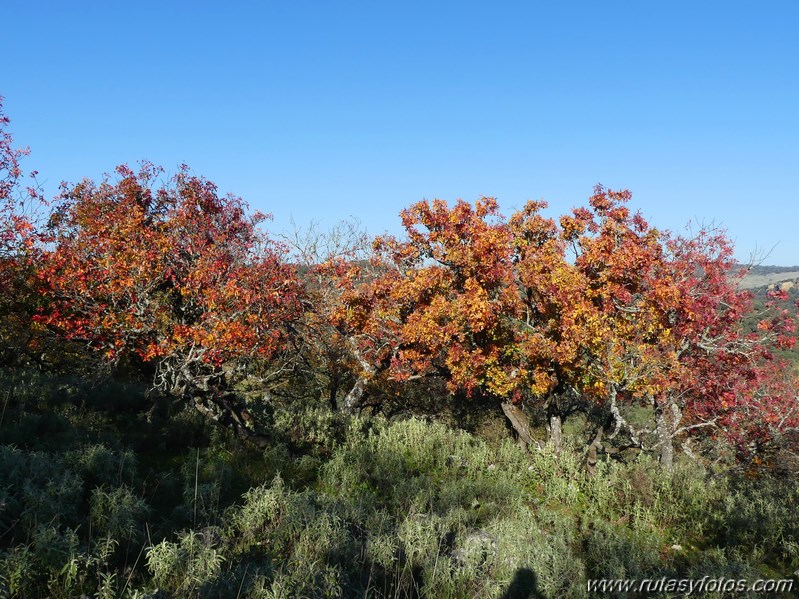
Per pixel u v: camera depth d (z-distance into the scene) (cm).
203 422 1274
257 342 1408
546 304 1911
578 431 2505
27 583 505
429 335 1909
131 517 646
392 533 762
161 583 565
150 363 1588
